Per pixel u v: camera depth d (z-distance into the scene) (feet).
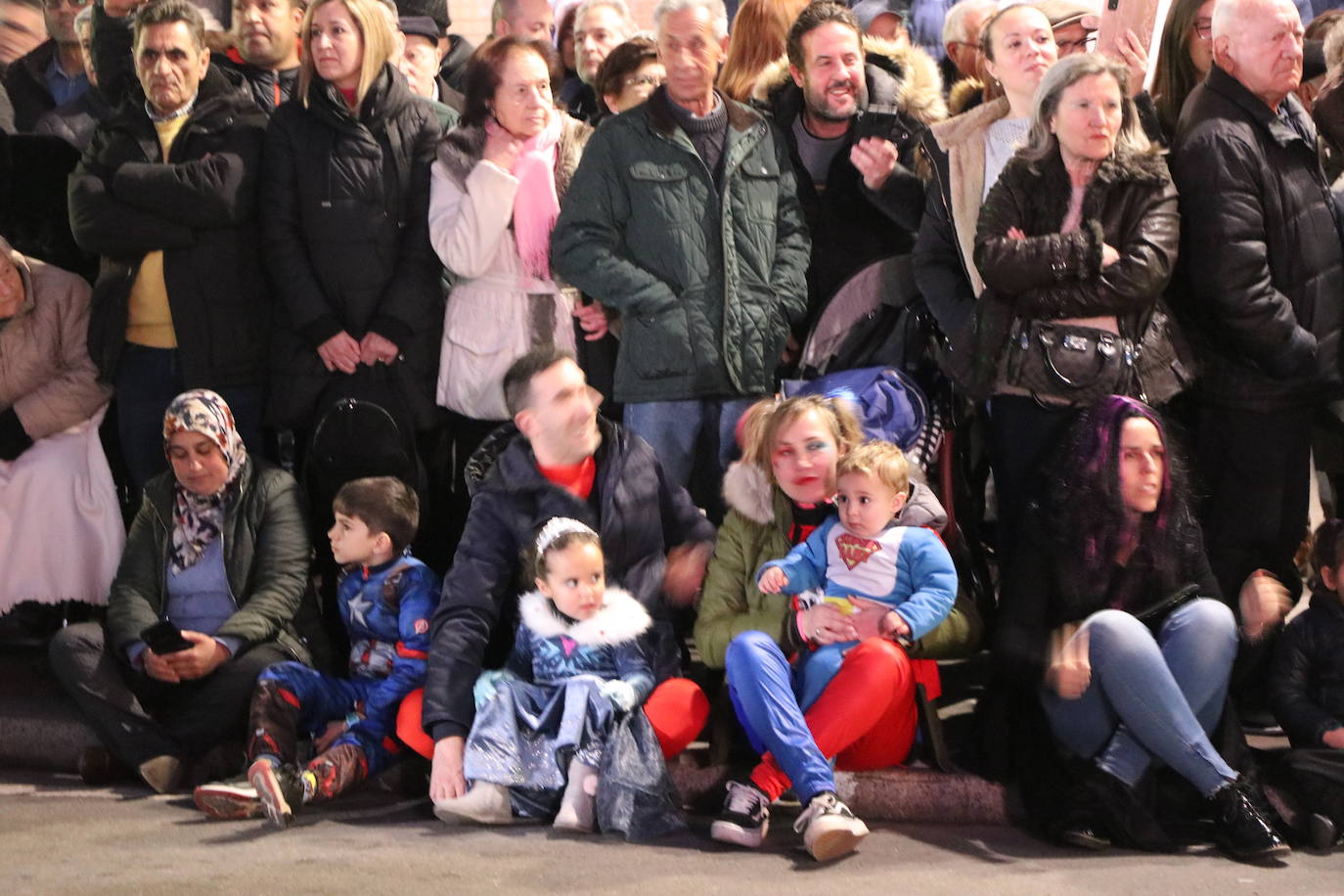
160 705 16.71
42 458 18.86
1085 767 14.49
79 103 21.58
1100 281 15.44
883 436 16.78
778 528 16.08
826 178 18.78
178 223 18.12
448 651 15.66
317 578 18.47
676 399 17.72
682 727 15.39
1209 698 14.67
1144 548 14.98
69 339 19.07
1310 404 16.83
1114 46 17.78
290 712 16.06
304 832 14.74
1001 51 17.21
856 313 17.70
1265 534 16.90
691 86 17.95
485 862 13.71
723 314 17.81
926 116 18.72
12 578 18.71
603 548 16.17
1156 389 15.99
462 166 18.16
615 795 14.64
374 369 18.10
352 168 18.16
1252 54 16.17
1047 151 15.88
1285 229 16.29
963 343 16.22
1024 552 15.31
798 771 14.17
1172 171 16.46
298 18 20.54
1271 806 14.37
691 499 17.30
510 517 16.17
